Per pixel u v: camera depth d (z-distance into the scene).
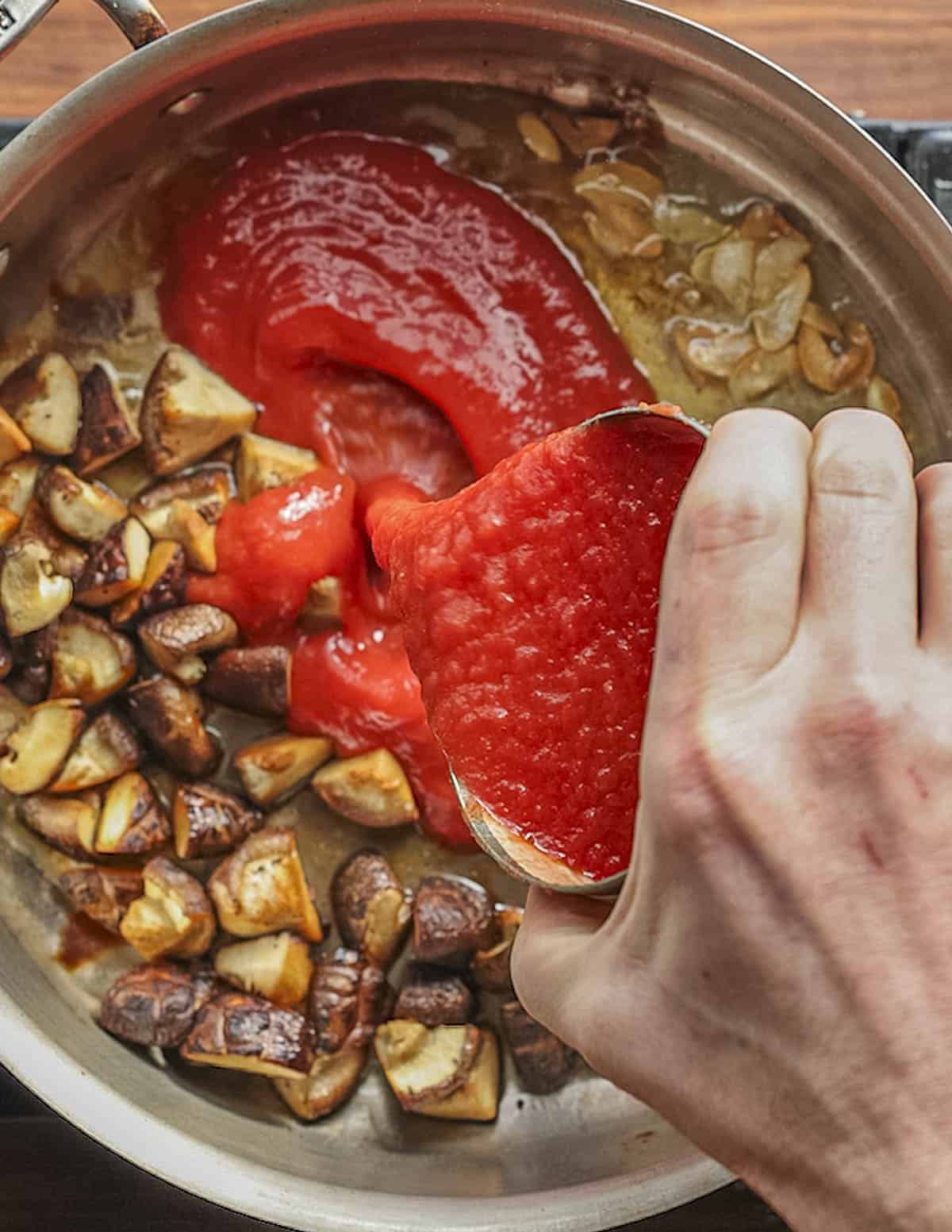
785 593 0.33
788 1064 0.33
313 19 0.49
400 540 0.44
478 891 0.55
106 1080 0.52
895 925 0.32
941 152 0.58
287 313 0.56
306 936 0.55
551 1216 0.47
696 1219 0.55
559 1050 0.55
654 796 0.33
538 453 0.41
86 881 0.54
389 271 0.56
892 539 0.33
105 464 0.56
